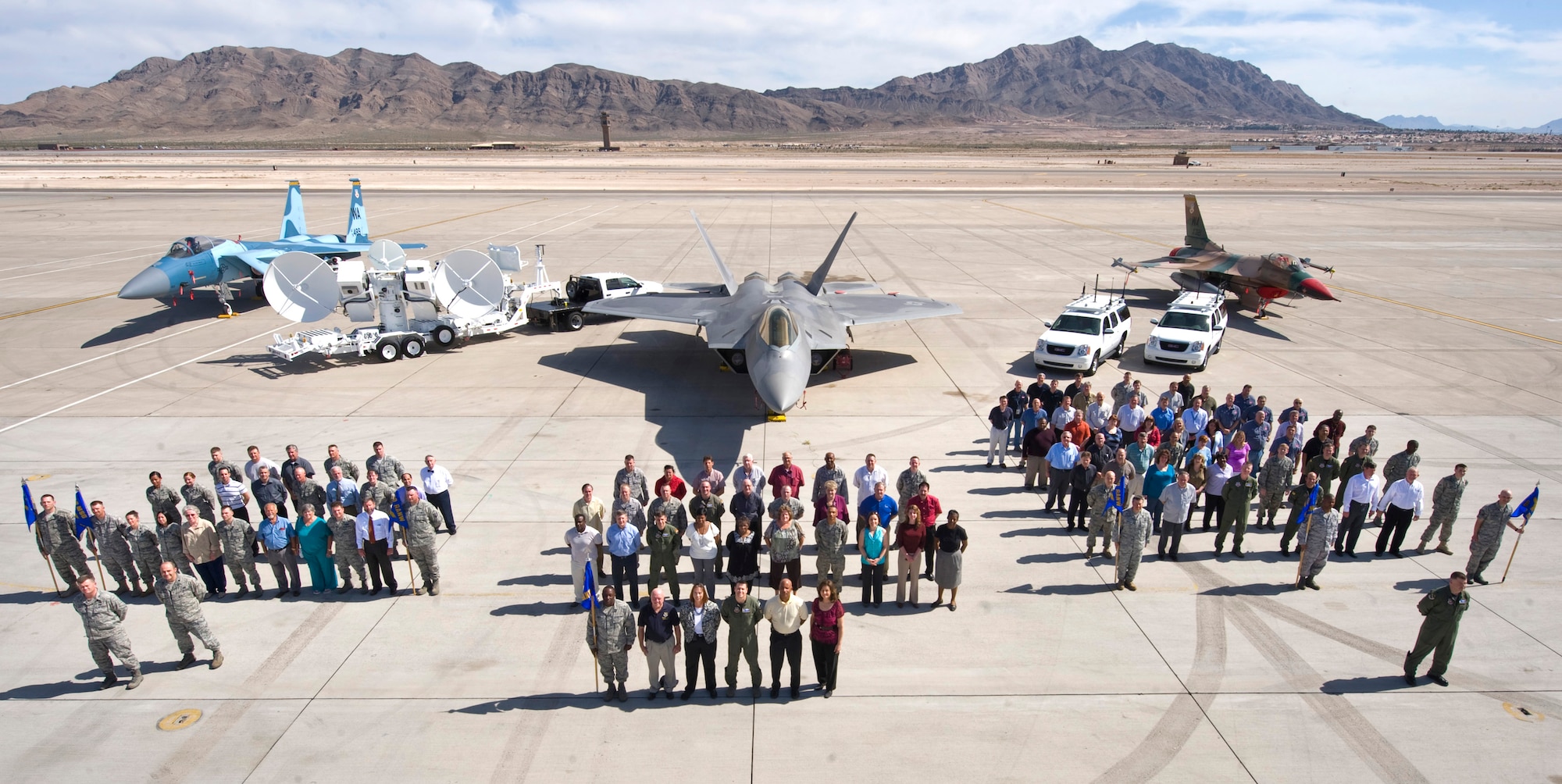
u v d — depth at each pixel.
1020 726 7.94
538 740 7.75
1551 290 31.69
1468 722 8.01
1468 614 9.93
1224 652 9.13
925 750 7.62
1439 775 7.30
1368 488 11.05
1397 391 18.89
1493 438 15.86
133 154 189.25
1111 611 9.98
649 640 8.06
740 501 10.55
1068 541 11.81
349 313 21.94
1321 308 28.77
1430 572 10.96
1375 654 9.12
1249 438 13.11
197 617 8.62
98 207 59.66
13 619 9.90
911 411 17.66
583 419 17.08
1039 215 58.19
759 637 9.87
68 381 19.55
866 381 19.94
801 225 51.47
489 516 12.48
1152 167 126.06
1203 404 14.02
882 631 9.58
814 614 8.10
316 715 8.10
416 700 8.34
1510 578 10.79
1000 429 14.02
